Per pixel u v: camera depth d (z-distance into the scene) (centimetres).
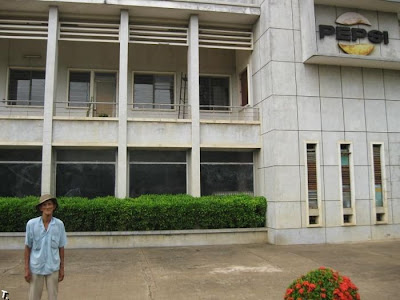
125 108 1420
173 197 1392
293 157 1385
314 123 1421
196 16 1498
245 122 1491
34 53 1661
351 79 1483
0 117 1352
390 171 1488
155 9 1445
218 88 1777
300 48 1441
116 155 1451
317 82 1443
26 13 1441
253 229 1387
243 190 1531
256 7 1497
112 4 1399
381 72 1525
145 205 1311
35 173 1403
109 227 1300
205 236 1344
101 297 742
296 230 1359
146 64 1736
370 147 1472
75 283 837
